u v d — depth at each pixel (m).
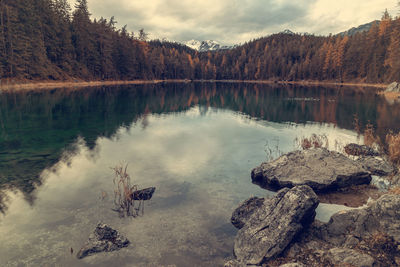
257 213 7.53
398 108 34.47
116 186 10.52
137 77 109.56
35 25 63.22
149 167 12.84
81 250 6.45
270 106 38.91
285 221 6.77
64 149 15.69
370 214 6.81
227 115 30.81
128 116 28.91
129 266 6.08
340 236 6.77
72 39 77.44
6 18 54.78
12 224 7.76
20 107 32.19
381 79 84.62
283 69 150.38
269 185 10.88
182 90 75.88
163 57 143.88
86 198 9.45
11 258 6.29
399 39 64.31
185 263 6.23
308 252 6.34
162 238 7.18
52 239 7.06
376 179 11.49
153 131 21.45
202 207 8.98
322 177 10.46
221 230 7.65
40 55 62.53
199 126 23.91
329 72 112.50
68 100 40.81
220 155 15.02
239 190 10.42
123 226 7.73
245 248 6.54
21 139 18.02
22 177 11.29
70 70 73.62
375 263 5.56
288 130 22.25
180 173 12.13
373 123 24.83
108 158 14.11
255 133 21.02
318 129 22.59
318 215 8.49
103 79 86.56
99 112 31.14
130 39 108.00
